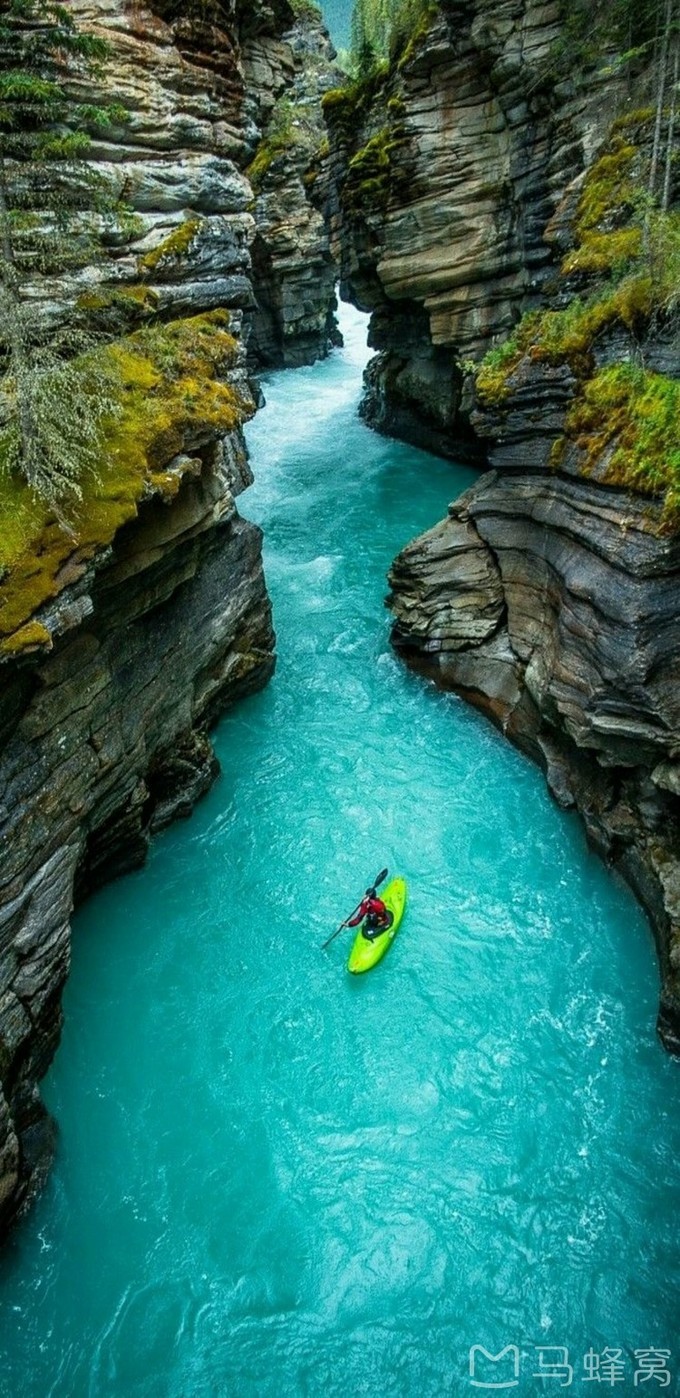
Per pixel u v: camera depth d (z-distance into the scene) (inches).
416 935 516.1
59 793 438.0
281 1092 439.8
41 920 410.9
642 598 483.2
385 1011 475.5
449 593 701.9
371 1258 377.4
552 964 496.4
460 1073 444.5
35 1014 400.8
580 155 795.4
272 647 736.3
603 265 657.6
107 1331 359.3
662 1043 449.7
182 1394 340.8
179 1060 456.1
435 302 1008.9
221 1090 441.7
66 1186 403.9
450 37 860.0
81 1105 436.5
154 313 585.9
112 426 454.6
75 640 447.2
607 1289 364.8
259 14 1169.4
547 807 602.2
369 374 1380.4
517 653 658.8
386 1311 362.0
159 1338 356.5
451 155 925.8
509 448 661.3
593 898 533.6
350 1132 422.0
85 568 404.8
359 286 1168.2
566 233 797.9
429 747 665.6
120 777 506.0
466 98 900.0
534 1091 435.2
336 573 913.5
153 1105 436.1
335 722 695.7
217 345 598.2
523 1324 356.5
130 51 572.4
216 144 659.4
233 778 638.5
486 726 685.3
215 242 652.1
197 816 606.9
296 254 1557.6
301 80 1664.6
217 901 544.4
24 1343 356.5
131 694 513.7
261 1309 363.9
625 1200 392.5
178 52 612.1
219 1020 474.9
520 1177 402.3
